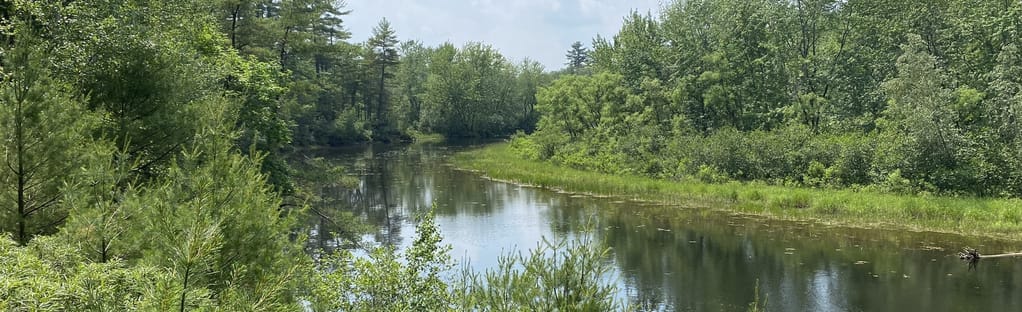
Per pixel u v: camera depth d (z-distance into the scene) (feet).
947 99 80.89
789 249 57.47
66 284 14.40
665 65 136.05
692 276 49.90
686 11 136.46
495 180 111.65
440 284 27.20
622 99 136.26
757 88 121.29
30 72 23.65
